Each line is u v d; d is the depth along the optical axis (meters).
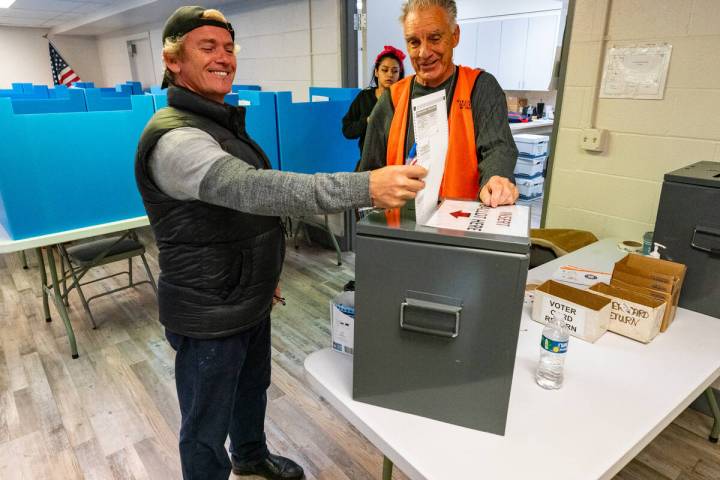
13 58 8.73
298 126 3.05
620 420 0.89
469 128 1.45
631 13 1.98
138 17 6.39
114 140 2.24
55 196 2.12
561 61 2.25
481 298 0.75
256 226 1.14
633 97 2.05
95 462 1.74
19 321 2.83
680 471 1.67
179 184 0.91
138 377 2.25
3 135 1.93
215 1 4.60
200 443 1.24
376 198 0.77
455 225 0.80
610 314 1.22
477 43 6.32
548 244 2.11
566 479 0.75
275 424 1.93
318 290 3.17
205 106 1.06
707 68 1.83
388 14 4.51
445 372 0.83
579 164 2.30
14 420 1.97
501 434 0.84
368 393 0.91
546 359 0.99
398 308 0.81
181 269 1.09
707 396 1.75
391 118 1.62
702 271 1.34
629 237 2.20
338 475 1.68
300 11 3.98
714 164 1.58
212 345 1.16
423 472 0.77
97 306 3.01
